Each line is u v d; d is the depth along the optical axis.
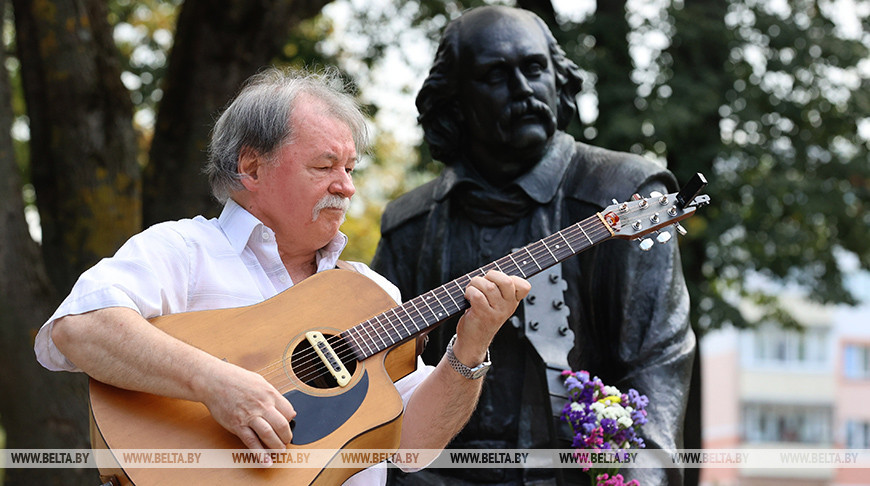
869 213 9.46
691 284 8.43
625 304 3.47
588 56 8.23
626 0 8.66
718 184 8.55
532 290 3.44
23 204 5.69
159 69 8.80
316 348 2.51
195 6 6.07
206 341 2.47
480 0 8.94
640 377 3.43
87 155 5.83
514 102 3.55
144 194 6.15
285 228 2.62
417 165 9.09
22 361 5.48
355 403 2.45
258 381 2.28
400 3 9.43
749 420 29.55
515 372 3.53
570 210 3.62
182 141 6.05
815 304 9.93
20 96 9.23
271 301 2.58
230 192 2.66
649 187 3.57
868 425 29.09
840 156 9.55
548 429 3.41
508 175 3.64
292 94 2.61
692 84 8.35
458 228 3.72
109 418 2.32
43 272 5.66
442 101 3.72
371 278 2.81
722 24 8.65
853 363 29.14
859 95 9.18
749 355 29.67
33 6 5.76
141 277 2.43
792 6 9.41
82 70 5.80
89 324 2.29
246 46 6.12
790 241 9.09
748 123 8.85
